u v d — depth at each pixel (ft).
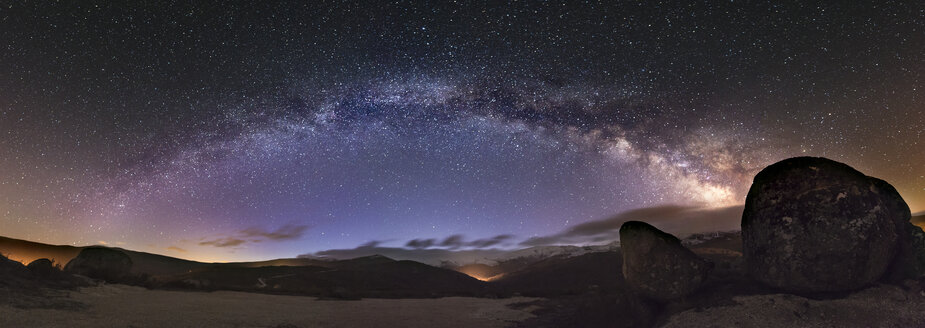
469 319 52.39
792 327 32.42
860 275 35.27
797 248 36.42
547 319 51.19
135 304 44.50
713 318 35.12
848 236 35.01
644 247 39.99
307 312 52.24
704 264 39.60
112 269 64.64
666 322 36.91
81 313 36.11
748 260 40.37
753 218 39.73
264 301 60.39
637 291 40.68
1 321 29.43
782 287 37.37
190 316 41.55
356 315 52.39
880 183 38.99
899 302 33.42
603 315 43.91
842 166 38.22
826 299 35.42
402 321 49.39
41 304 36.45
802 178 37.96
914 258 36.42
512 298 83.35
